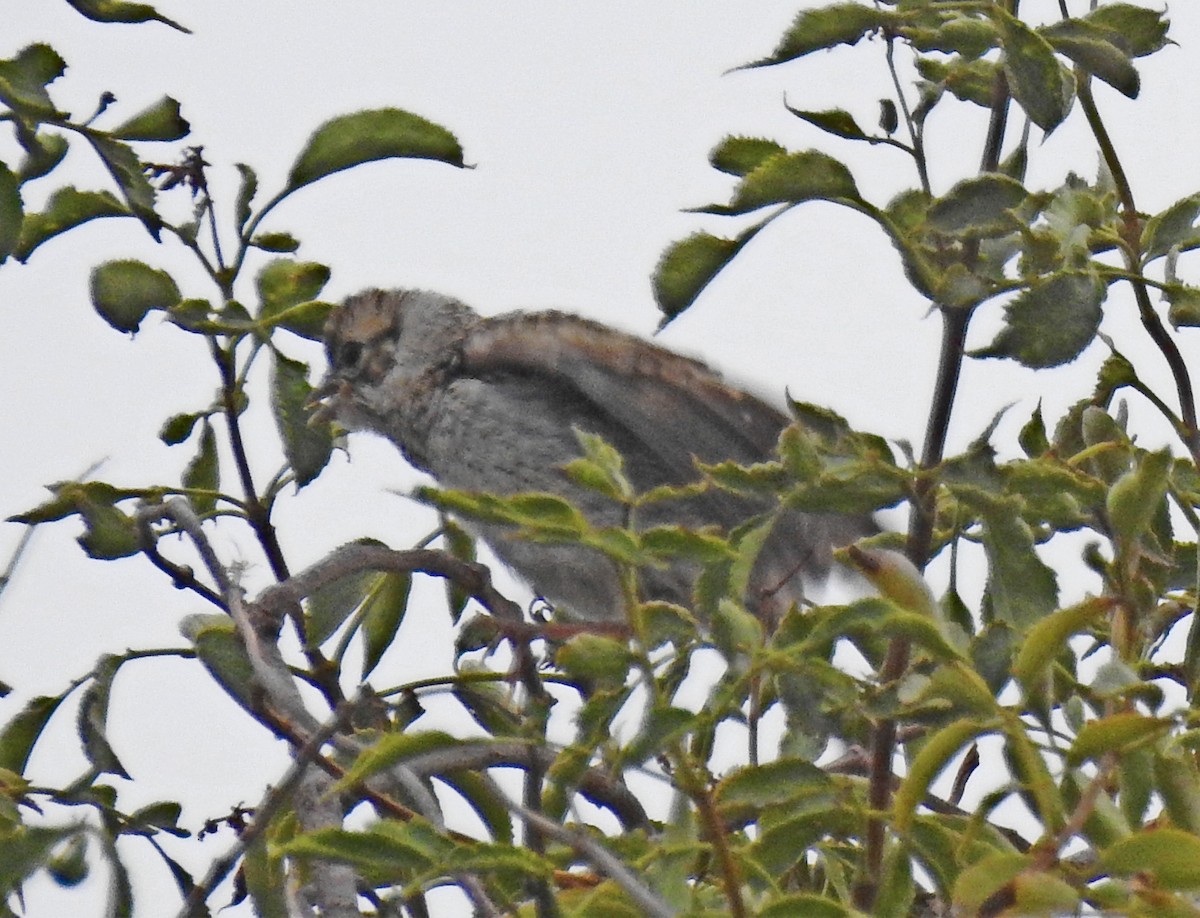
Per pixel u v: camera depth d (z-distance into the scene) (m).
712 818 6.62
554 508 6.62
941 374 8.39
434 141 9.89
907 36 8.89
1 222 8.93
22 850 8.14
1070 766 6.49
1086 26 8.52
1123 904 6.12
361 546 9.74
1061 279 7.84
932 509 8.01
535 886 6.81
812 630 6.73
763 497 7.91
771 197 8.31
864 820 7.38
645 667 6.68
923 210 8.80
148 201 9.59
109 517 9.86
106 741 9.23
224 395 10.12
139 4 9.36
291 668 10.22
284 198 9.92
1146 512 7.75
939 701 7.15
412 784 7.71
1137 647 8.14
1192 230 8.50
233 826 8.86
